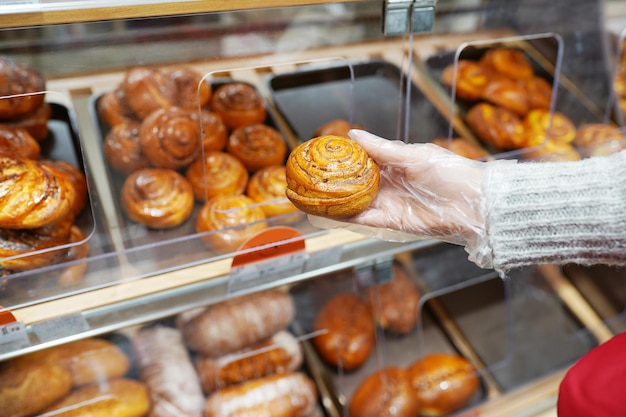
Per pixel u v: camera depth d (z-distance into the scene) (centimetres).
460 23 93
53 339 84
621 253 76
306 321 105
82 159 84
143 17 76
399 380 110
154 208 86
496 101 105
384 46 88
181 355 98
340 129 93
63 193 79
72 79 79
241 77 91
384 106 93
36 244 79
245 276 89
